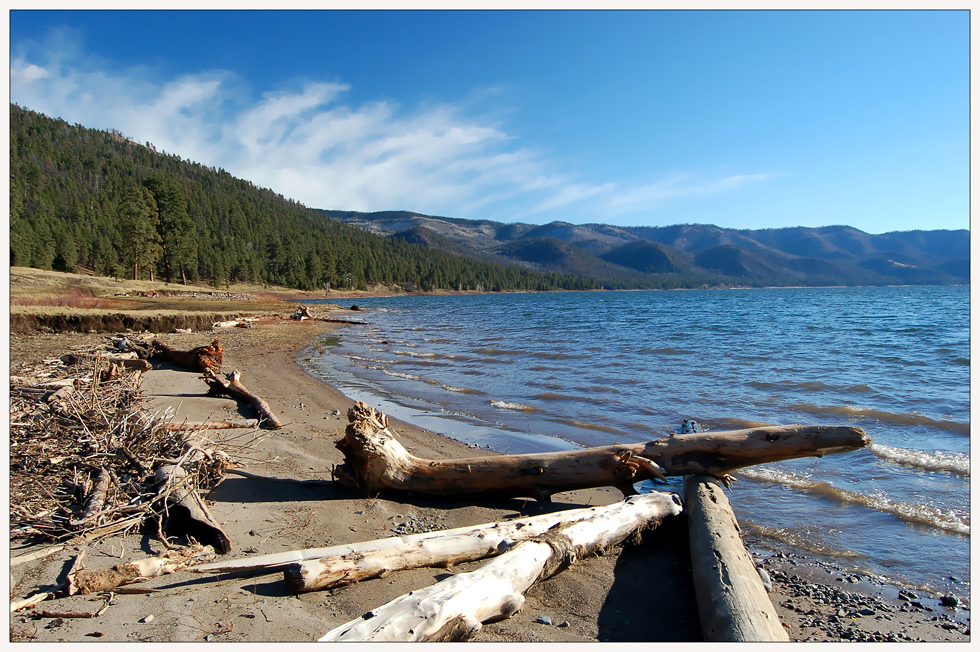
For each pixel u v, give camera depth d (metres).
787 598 3.62
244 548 3.97
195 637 2.73
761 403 9.33
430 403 10.15
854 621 3.29
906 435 7.25
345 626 2.61
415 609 2.72
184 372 12.51
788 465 6.16
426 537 3.78
